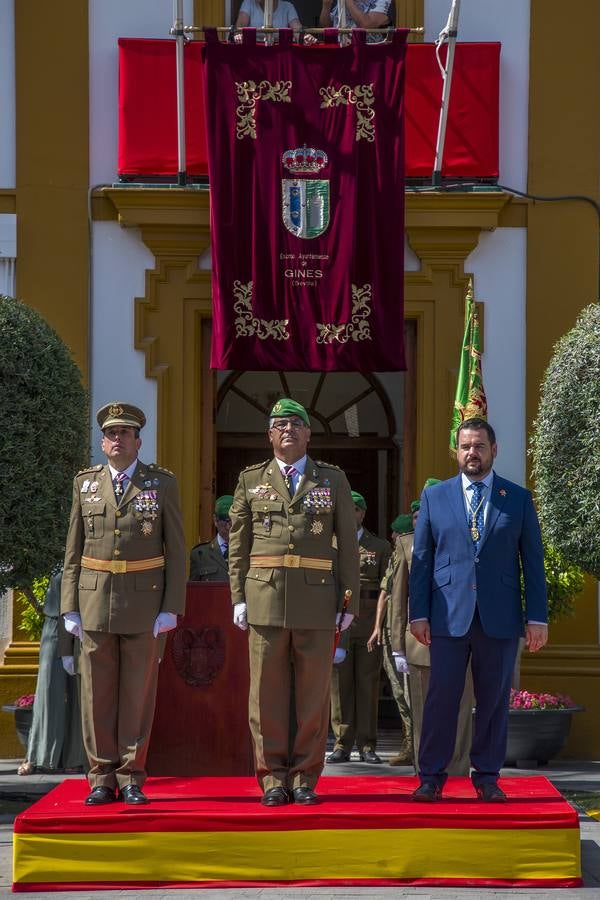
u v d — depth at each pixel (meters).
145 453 13.27
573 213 13.42
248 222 12.77
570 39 13.52
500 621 8.01
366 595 12.38
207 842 7.63
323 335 12.68
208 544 11.69
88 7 13.50
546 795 8.23
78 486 8.32
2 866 8.29
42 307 13.31
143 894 7.48
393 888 7.57
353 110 12.78
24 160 13.39
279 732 8.06
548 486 10.84
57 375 10.95
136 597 8.06
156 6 13.52
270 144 12.77
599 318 10.88
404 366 12.67
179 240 13.30
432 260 13.34
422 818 7.66
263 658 8.00
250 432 14.75
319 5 14.39
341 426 14.81
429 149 13.28
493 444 8.25
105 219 13.38
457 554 8.10
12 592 13.10
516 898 7.36
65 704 11.27
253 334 12.69
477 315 13.27
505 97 13.52
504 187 13.46
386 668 12.20
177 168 13.23
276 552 7.99
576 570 12.46
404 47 12.79
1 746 12.91
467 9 13.55
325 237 12.74
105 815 7.64
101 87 13.48
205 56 12.81
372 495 14.81
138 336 13.30
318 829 7.64
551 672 13.02
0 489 10.55
